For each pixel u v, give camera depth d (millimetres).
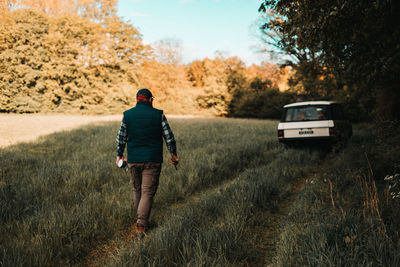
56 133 11125
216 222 2992
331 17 4227
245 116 34094
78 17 29141
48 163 5957
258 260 2404
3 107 23844
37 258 2260
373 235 2248
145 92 3211
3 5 26000
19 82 24688
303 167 5840
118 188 4422
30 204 3529
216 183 5102
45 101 26438
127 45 32281
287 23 5035
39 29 25609
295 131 7695
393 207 2891
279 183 4625
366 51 4910
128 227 3191
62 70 26625
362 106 19250
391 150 4504
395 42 4336
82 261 2451
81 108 29406
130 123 3035
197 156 6684
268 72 36375
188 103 38469
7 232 2797
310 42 5113
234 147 7805
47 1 29875
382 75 5355
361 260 1955
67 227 2773
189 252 2283
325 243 2180
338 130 7562
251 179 4605
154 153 3018
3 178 4539
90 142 9242
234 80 37531
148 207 2943
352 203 3307
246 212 3203
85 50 28484
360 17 4238
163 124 3096
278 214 3486
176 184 4551
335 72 6258
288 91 28625
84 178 4660
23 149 7484
